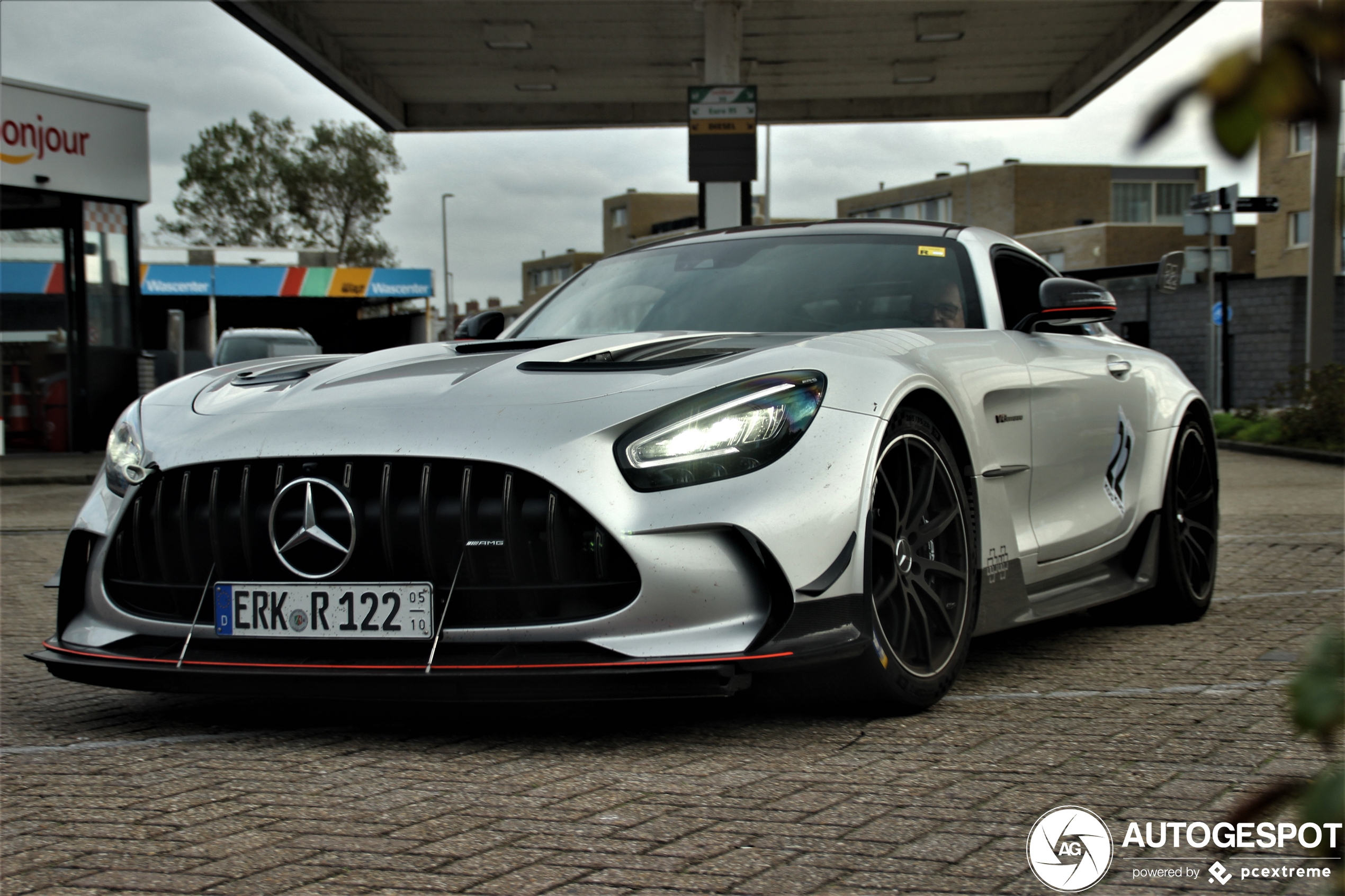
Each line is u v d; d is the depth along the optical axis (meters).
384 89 15.73
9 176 12.81
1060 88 16.14
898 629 2.33
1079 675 2.79
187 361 20.52
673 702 2.47
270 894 1.46
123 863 1.58
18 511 8.28
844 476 2.16
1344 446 11.17
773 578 2.09
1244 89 0.32
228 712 2.50
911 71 15.23
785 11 13.20
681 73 15.42
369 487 2.18
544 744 2.17
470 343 2.81
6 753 2.19
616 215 76.69
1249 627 3.49
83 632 2.41
